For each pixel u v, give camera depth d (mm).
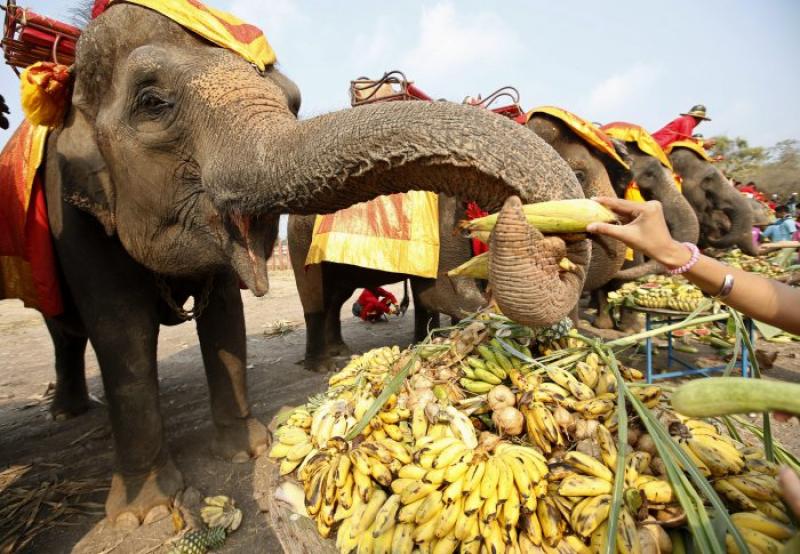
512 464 1409
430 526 1365
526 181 1319
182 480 2896
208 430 3795
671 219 5102
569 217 1256
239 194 1856
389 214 4215
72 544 2514
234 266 2111
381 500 1533
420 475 1488
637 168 5145
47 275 2568
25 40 2400
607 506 1280
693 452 1455
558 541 1295
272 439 3496
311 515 1610
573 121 4094
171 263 2367
